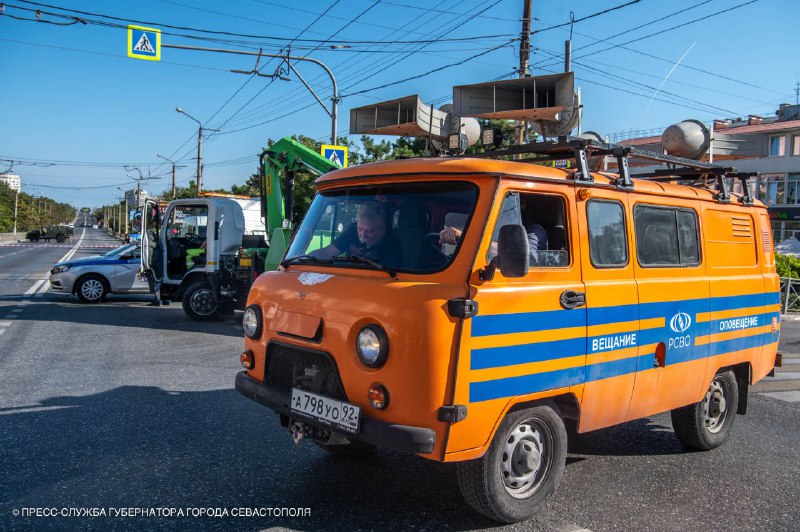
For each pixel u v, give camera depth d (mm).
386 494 4559
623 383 4684
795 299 20203
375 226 4270
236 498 4410
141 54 15898
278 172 14188
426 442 3521
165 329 12266
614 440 6238
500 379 3809
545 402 4219
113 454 5223
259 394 4379
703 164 5902
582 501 4652
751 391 8688
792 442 6355
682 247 5395
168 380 7863
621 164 4848
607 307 4523
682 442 5902
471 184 3979
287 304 4281
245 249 13508
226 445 5504
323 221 4672
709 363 5582
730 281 5871
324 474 4902
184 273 14125
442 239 3906
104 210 194125
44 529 3863
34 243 71625
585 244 4449
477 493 3934
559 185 4309
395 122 6363
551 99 6199
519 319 3910
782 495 4918
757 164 46688
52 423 6012
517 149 4895
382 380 3650
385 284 3807
